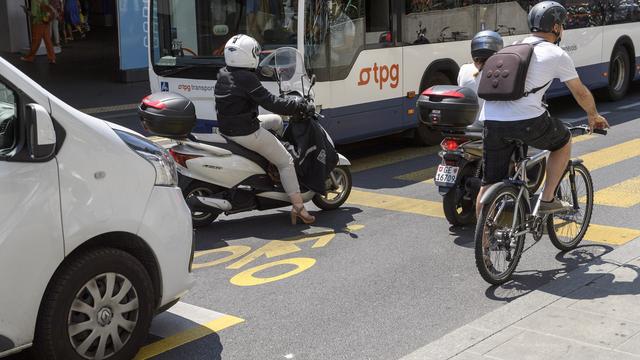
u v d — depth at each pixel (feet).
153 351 14.93
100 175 13.10
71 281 12.77
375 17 31.40
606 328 14.96
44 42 66.64
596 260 19.25
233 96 21.53
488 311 16.44
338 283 18.43
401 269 19.29
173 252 14.34
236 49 21.48
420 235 22.15
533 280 18.06
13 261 12.00
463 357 13.96
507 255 17.85
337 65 29.86
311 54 28.78
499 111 17.29
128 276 13.57
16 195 12.06
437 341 14.71
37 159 12.28
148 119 21.17
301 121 23.09
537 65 16.89
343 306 16.98
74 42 83.92
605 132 17.80
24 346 12.37
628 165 29.63
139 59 55.93
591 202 20.20
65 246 12.58
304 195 23.52
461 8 35.19
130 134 14.47
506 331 15.01
